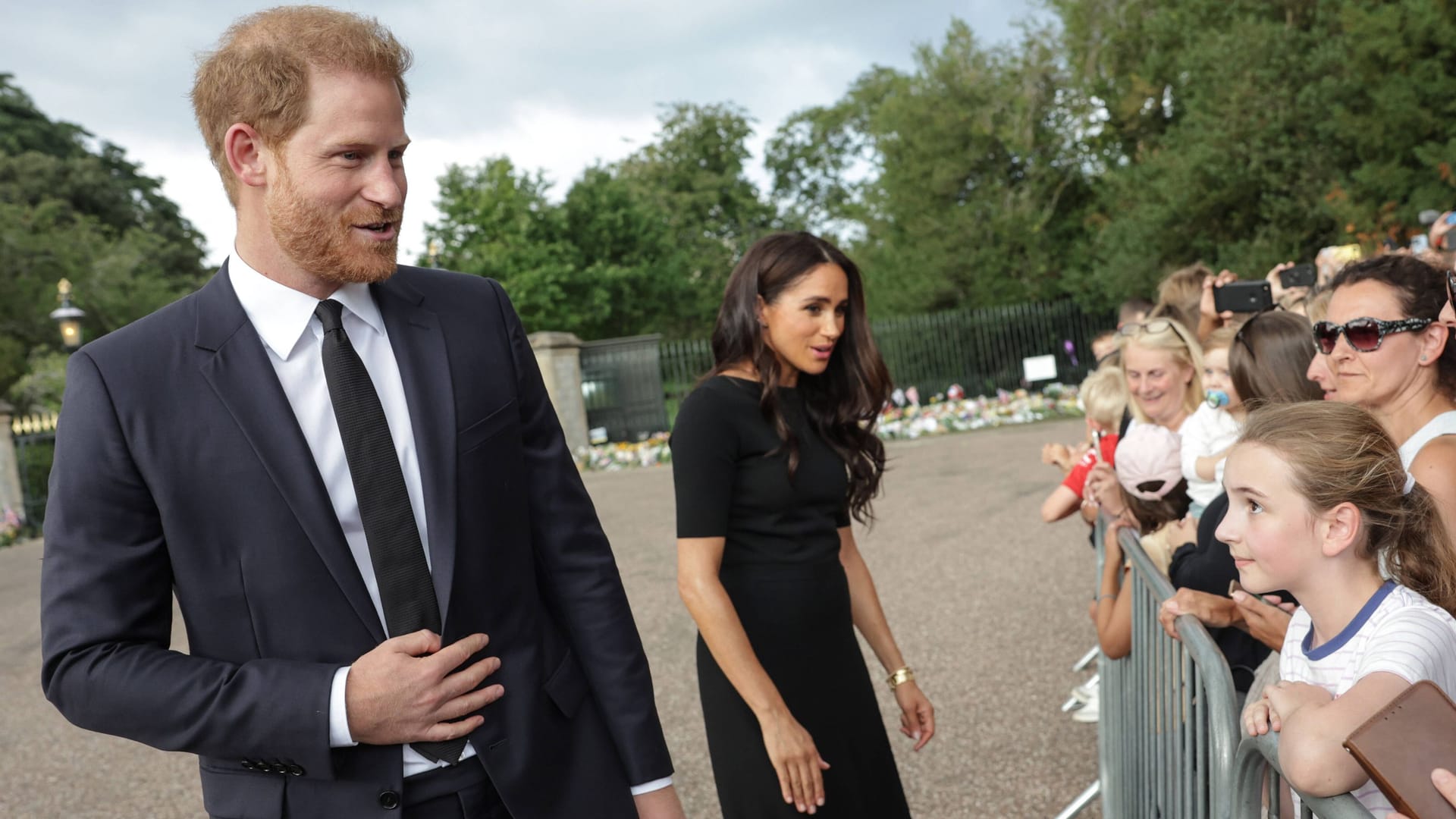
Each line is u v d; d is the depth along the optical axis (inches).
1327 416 61.5
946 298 985.5
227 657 58.8
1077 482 151.9
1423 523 60.1
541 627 66.9
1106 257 824.9
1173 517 118.5
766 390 91.4
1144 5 892.0
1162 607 80.8
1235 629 90.4
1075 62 933.8
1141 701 97.3
